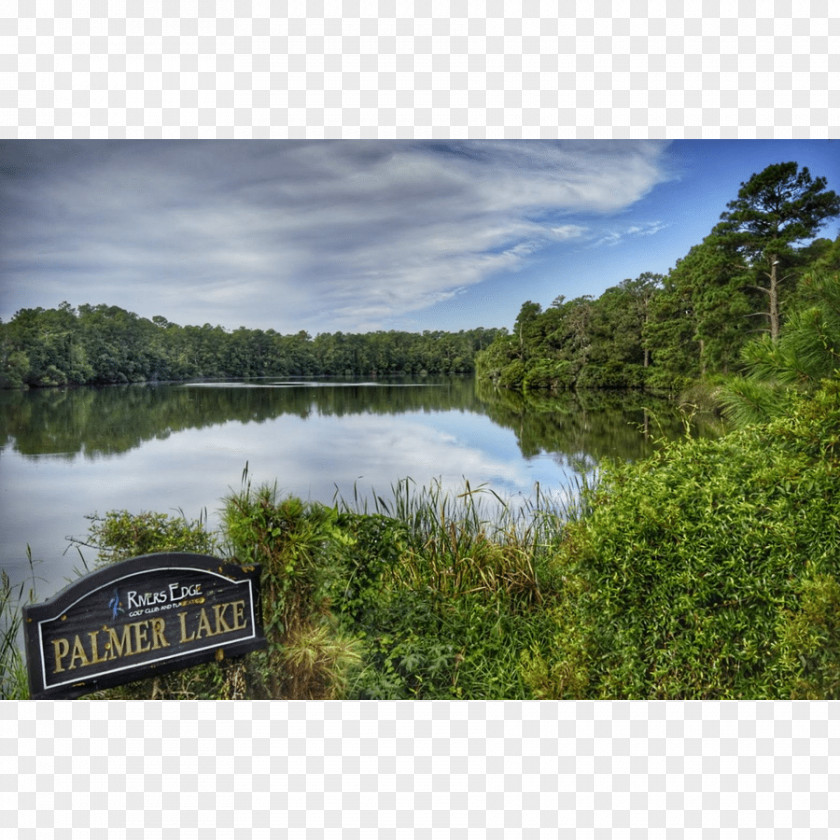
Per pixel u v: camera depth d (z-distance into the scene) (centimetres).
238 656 255
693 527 260
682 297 3003
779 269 2139
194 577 236
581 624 288
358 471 1525
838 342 407
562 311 3841
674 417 2102
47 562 924
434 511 513
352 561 371
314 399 3769
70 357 4209
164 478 1906
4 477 1970
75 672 217
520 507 593
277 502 271
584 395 3347
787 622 246
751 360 432
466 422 2444
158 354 4634
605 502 290
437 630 386
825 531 252
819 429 279
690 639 260
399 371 5225
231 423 2916
